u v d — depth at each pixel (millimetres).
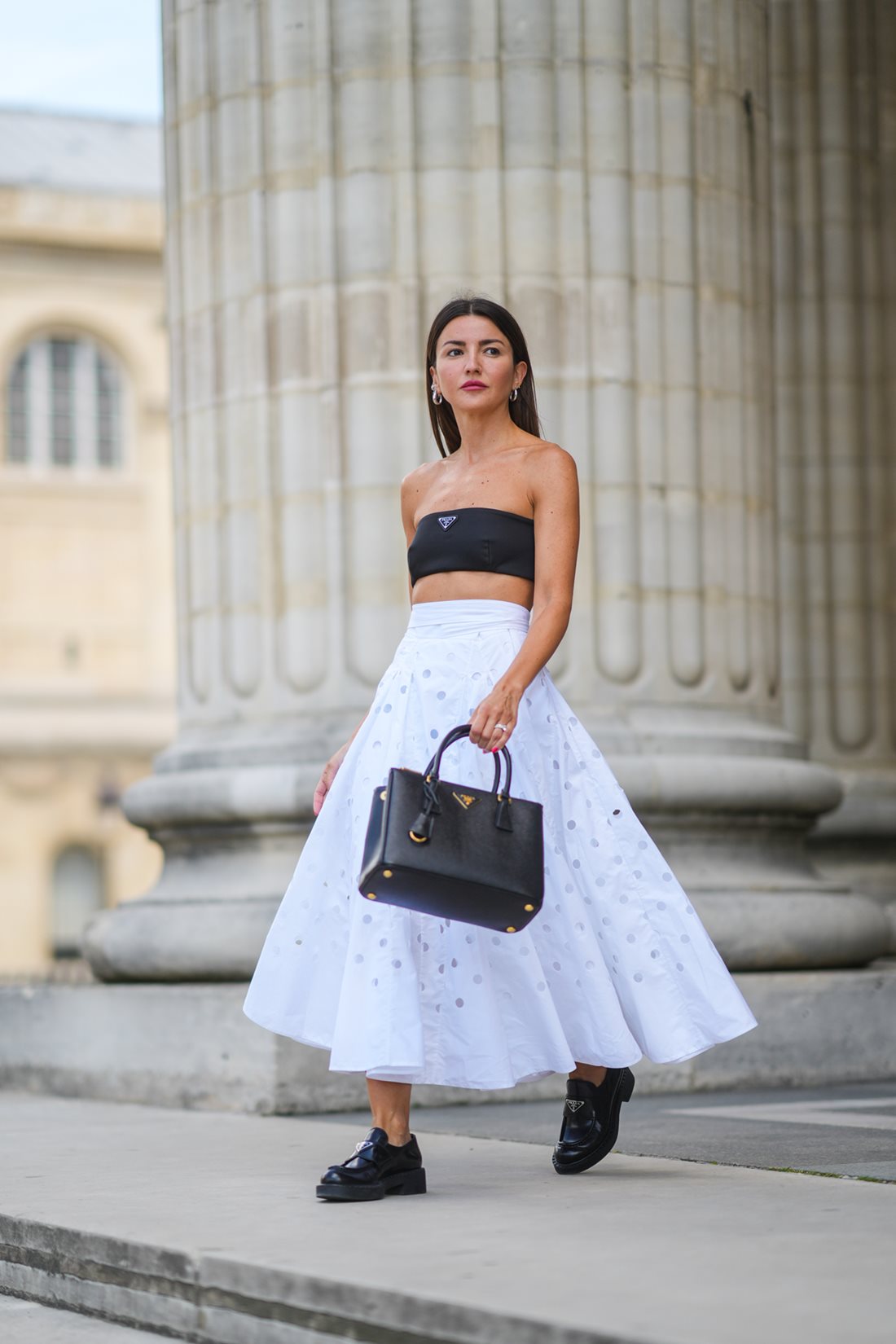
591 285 7547
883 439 10445
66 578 35938
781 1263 3195
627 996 4227
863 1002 7148
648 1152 4844
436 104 7496
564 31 7586
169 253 8258
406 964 4055
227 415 7812
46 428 35969
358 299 7492
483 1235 3559
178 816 7566
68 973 16516
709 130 7852
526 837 3932
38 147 37719
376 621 7406
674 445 7660
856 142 10531
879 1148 4848
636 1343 2658
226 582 7809
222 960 7066
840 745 10242
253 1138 5578
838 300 10438
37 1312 3869
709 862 7430
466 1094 6586
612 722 7406
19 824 35406
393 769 3902
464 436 4465
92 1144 5488
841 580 10344
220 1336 3420
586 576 7480
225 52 7879
